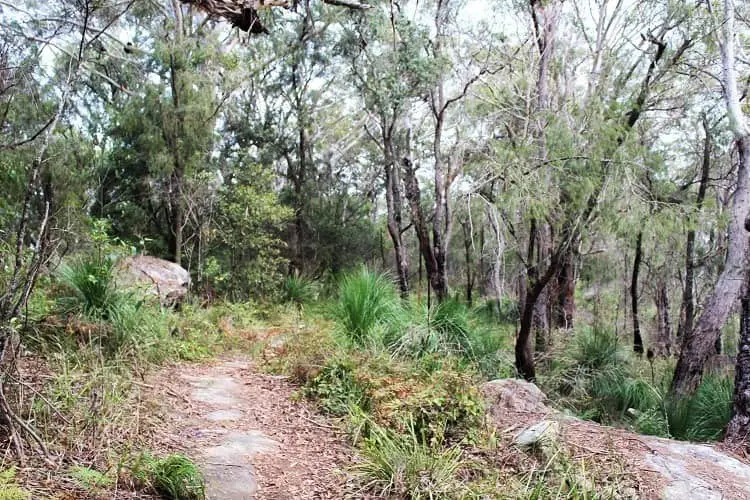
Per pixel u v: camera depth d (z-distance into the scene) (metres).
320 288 14.77
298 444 4.48
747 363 5.79
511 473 4.13
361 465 4.03
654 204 7.19
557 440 4.57
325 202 19.69
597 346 9.84
